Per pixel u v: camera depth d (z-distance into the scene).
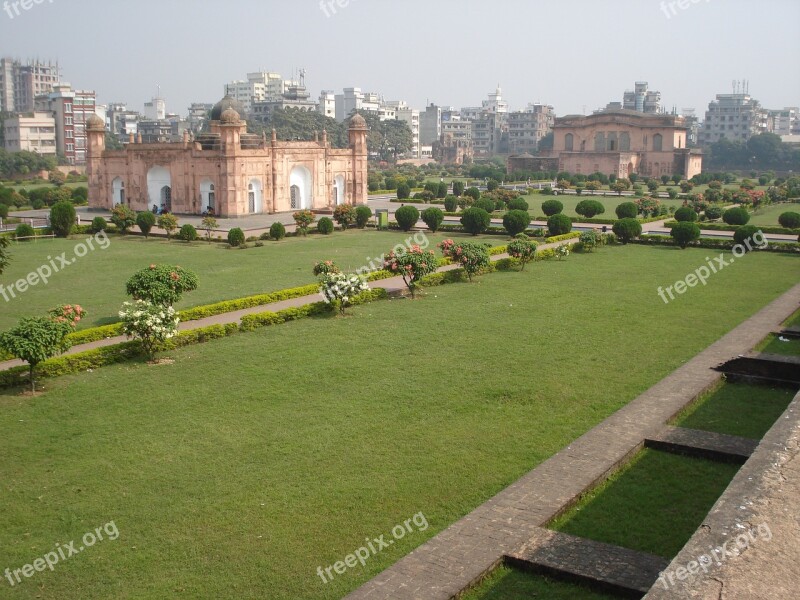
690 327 22.06
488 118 175.38
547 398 15.93
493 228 46.78
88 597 9.17
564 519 10.91
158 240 43.16
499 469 12.51
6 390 16.69
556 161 114.44
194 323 22.45
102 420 14.81
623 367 18.09
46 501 11.50
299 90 146.25
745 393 16.50
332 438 13.84
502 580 9.52
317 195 60.41
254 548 10.19
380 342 20.50
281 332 21.75
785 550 7.30
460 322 22.80
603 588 9.20
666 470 12.56
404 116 183.00
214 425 14.50
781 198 71.50
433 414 15.03
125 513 11.13
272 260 35.31
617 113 111.88
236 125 52.78
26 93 162.00
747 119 159.00
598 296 26.69
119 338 20.83
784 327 21.84
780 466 9.02
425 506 11.29
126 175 59.59
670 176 105.31
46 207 63.56
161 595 9.20
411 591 9.08
